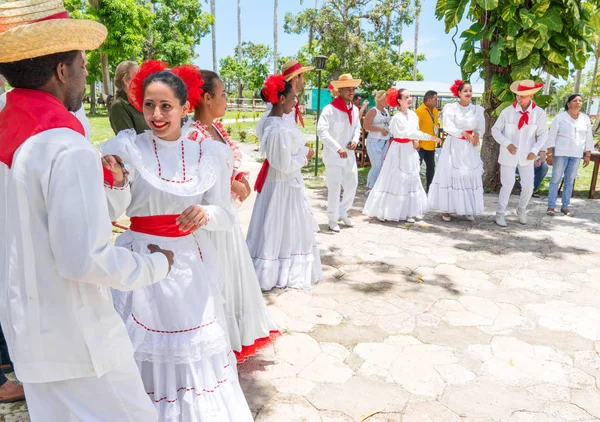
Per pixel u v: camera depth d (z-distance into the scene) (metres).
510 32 7.79
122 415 1.64
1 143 1.45
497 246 5.87
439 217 7.20
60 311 1.46
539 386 3.06
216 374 2.23
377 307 4.14
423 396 2.94
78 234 1.37
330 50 23.11
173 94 2.01
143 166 2.03
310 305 4.15
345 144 6.09
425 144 7.53
